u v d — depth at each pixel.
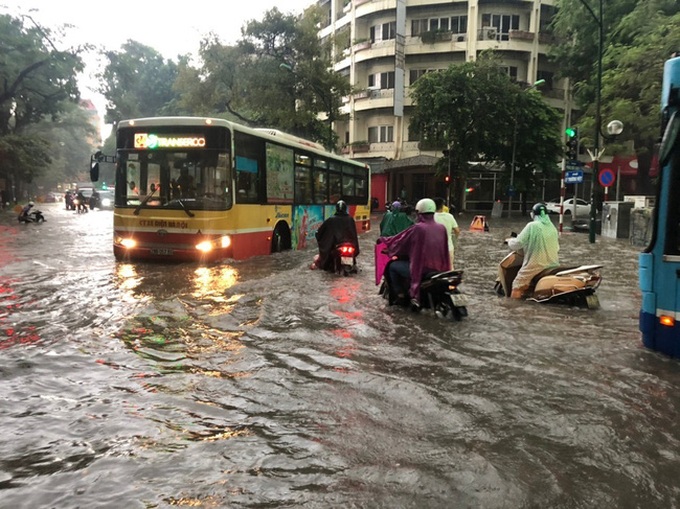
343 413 3.76
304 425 3.56
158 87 60.72
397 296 7.13
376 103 43.66
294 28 31.48
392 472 2.96
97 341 5.39
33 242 15.68
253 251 11.52
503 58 41.72
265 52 32.56
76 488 2.77
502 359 5.02
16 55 37.25
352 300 7.57
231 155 10.46
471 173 42.44
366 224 21.17
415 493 2.75
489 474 2.94
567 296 7.57
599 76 17.98
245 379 4.41
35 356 4.89
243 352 5.12
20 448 3.18
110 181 82.12
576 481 2.90
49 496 2.69
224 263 10.52
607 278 10.17
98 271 9.79
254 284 8.62
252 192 11.44
